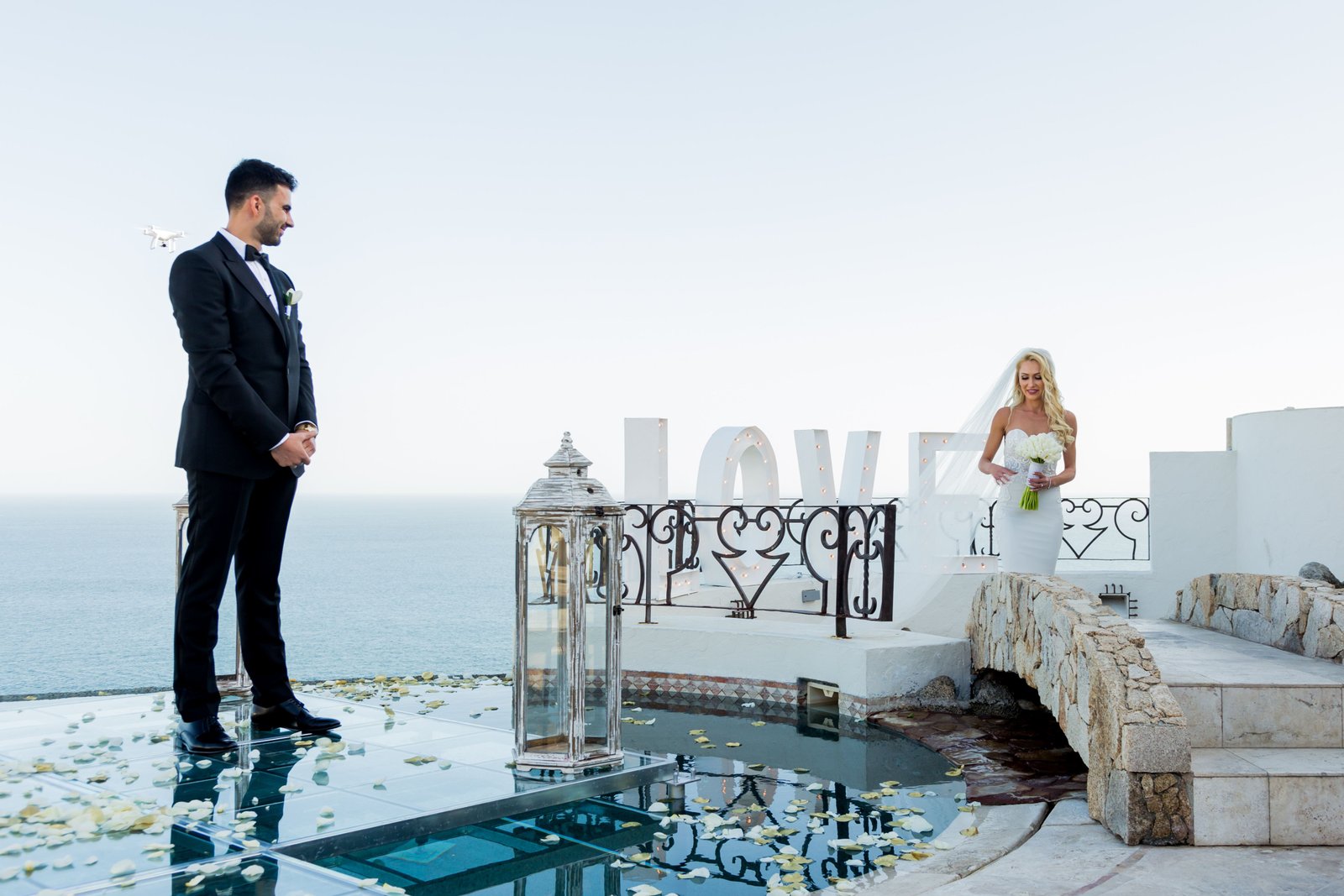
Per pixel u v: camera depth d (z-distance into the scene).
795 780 3.90
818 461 8.55
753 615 6.53
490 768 3.50
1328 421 7.73
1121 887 2.49
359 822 2.85
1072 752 4.34
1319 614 4.09
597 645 3.56
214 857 2.54
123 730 4.14
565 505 3.45
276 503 4.07
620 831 3.06
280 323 3.93
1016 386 5.69
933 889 2.52
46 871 2.42
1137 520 9.19
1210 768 2.95
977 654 5.38
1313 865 2.66
